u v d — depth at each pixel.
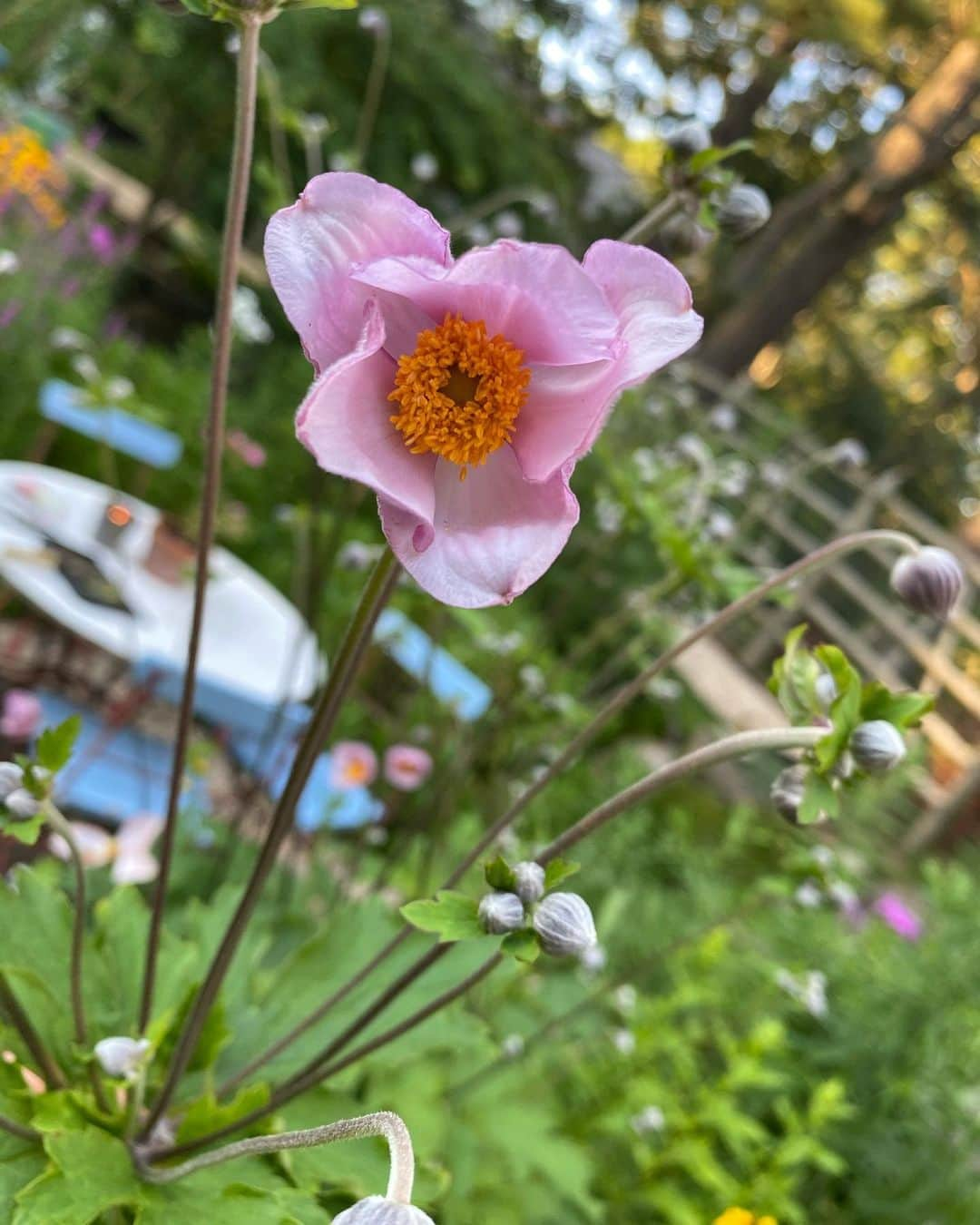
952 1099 3.47
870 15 11.42
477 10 9.65
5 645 3.47
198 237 8.33
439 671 3.56
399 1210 0.82
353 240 0.99
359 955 1.75
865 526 9.56
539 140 8.81
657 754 6.69
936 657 8.95
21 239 5.33
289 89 6.64
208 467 1.24
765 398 17.27
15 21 6.31
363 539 4.73
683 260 1.48
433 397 1.03
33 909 1.57
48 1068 1.40
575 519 1.04
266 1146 1.08
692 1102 3.30
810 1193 3.56
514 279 0.99
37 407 5.38
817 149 14.01
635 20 12.23
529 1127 2.57
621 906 3.45
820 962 4.11
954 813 7.69
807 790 1.23
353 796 3.40
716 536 2.54
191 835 2.71
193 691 1.33
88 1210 1.22
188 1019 1.36
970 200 14.83
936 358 18.56
